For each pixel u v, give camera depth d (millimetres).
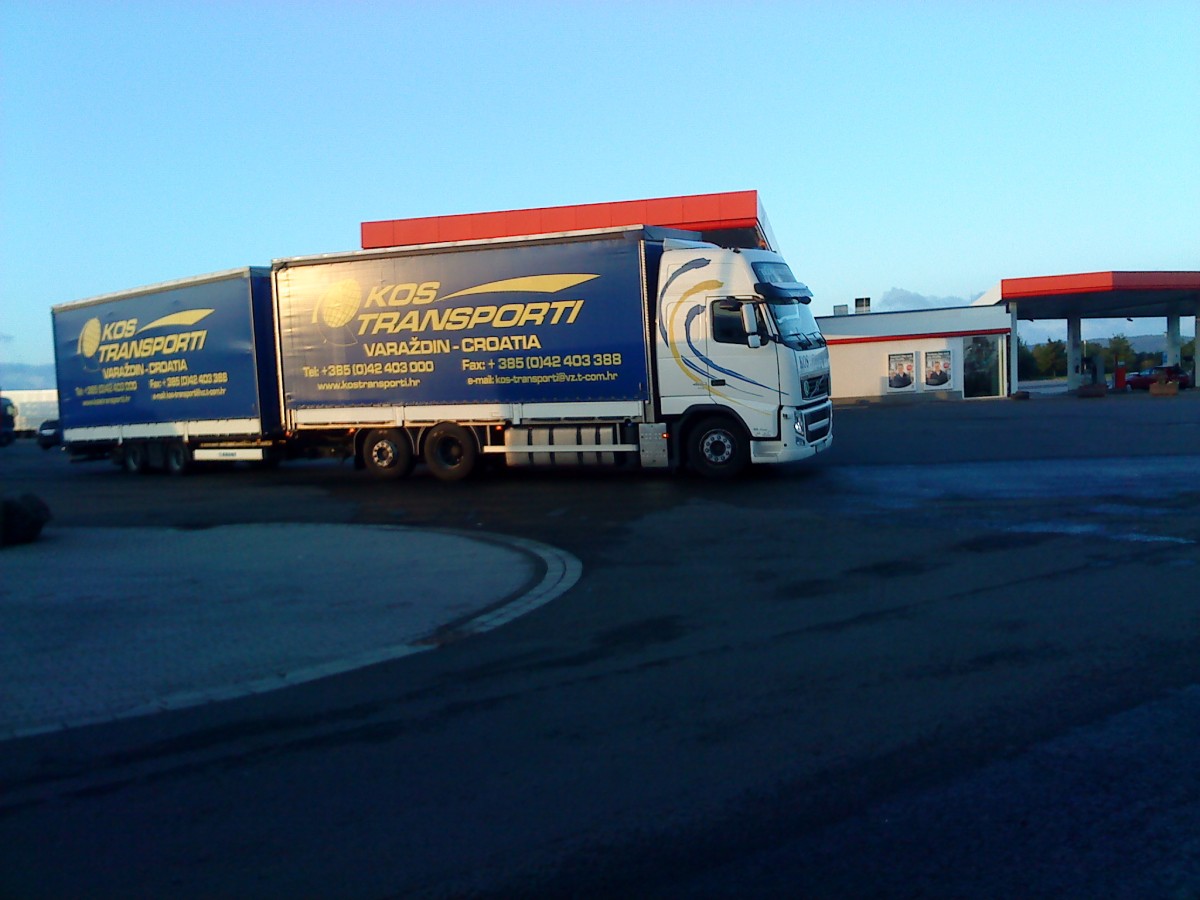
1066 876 3701
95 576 10062
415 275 17719
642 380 16422
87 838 4332
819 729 5250
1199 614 7184
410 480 19188
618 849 4031
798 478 16547
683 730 5328
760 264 16312
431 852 4078
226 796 4730
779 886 3697
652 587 8992
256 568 10398
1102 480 14820
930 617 7426
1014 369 43688
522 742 5270
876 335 44125
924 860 3846
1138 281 44156
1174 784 4430
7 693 6387
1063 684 5781
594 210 32250
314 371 18594
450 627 7875
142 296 21562
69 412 23953
